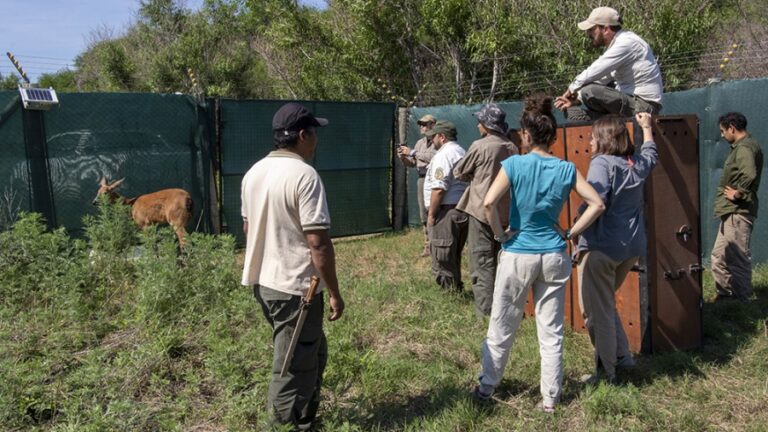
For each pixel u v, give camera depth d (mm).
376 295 6289
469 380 4496
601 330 4289
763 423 3904
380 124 10328
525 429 3857
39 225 6609
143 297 5223
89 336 5016
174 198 7836
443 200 6188
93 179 7887
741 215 5895
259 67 22547
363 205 10242
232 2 22531
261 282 3486
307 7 16188
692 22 11438
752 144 5801
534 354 4816
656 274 4871
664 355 4820
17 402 3939
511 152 5473
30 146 7461
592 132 4352
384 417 4035
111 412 3756
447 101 14609
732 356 4867
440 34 14047
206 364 4359
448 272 6336
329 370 4293
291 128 3459
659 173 4828
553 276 3898
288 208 3375
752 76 11695
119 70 22188
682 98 7258
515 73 13516
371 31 14844
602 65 4891
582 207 4355
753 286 6320
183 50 21953
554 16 12703
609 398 4043
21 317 5207
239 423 3818
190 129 8492
